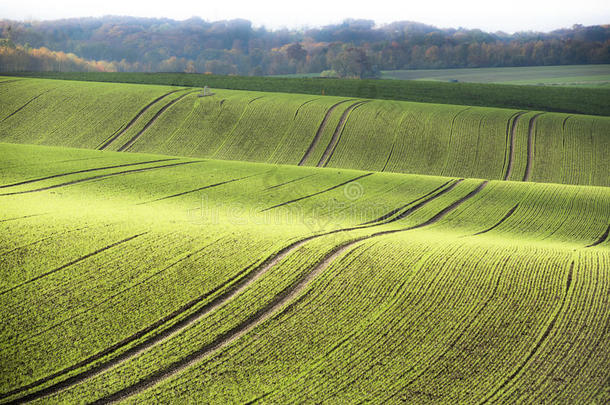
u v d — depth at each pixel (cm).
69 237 2248
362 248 2347
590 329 1777
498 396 1497
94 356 1622
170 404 1451
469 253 2325
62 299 1847
